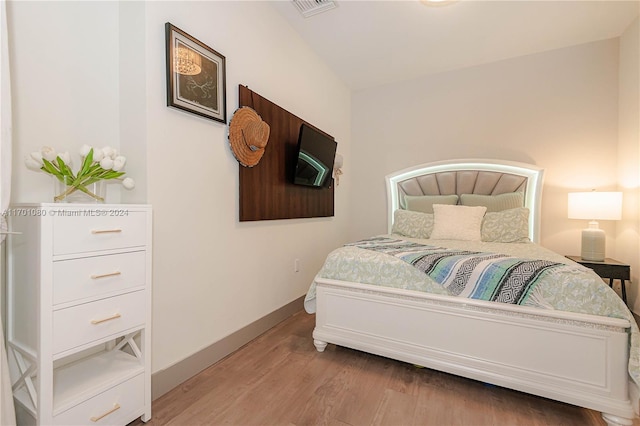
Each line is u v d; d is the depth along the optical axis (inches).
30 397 44.5
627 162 105.8
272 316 98.9
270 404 60.0
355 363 75.9
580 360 55.9
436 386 66.5
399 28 107.3
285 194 104.3
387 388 65.6
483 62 132.8
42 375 41.8
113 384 50.4
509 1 93.0
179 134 67.1
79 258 45.4
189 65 68.1
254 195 89.5
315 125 125.9
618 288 109.6
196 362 70.6
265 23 94.3
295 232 112.9
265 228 96.3
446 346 67.1
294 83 110.7
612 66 114.3
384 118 154.7
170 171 65.0
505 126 131.1
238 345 83.7
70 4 57.8
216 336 77.1
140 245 53.7
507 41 115.9
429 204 134.9
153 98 61.6
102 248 48.2
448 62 132.6
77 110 58.8
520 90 128.3
